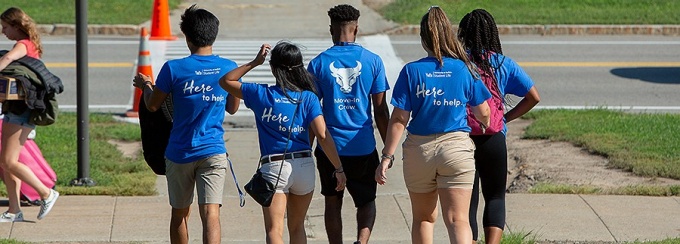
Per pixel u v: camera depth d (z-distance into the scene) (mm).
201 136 22203
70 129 40562
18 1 77125
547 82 54500
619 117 43438
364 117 23688
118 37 69250
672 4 79750
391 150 21281
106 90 51469
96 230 26969
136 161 35750
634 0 81062
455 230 21062
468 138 21531
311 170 22156
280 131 21812
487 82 22156
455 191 21281
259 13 77188
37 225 27375
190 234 26906
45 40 67438
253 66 21984
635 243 25219
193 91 22031
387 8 77438
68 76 54750
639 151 36125
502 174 22844
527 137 40500
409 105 21219
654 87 53375
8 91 26000
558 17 74375
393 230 27547
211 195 22281
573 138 39094
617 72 57656
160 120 23359
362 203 24219
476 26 22156
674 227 27359
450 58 21281
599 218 28234
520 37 71125
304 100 21828
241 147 39844
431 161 21203
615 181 32969
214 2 80312
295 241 22875
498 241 22625
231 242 26062
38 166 28859
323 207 30500
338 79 23406
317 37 69625
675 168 33531
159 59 60312
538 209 29172
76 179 32094
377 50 64562
